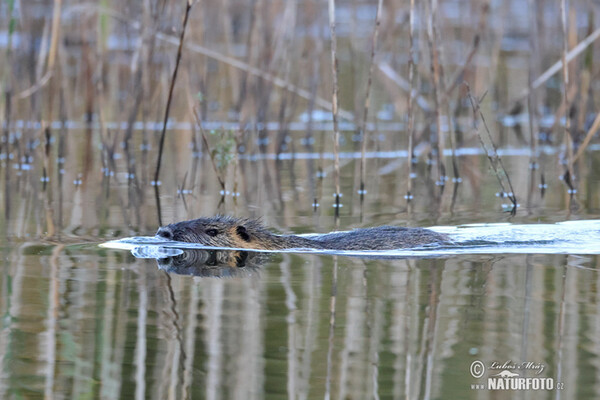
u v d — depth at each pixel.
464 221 13.16
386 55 24.09
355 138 20.80
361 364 7.29
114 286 9.52
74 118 22.50
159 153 15.77
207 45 22.33
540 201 14.74
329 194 15.45
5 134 17.55
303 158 18.77
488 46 24.62
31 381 6.97
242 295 9.20
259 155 19.05
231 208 14.22
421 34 19.05
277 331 8.05
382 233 11.82
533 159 17.64
